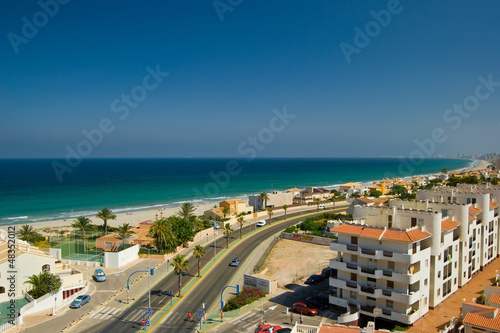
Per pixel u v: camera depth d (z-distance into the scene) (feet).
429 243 184.34
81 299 210.18
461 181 586.86
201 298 221.46
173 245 325.83
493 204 263.49
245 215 485.15
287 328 162.40
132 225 479.00
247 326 179.32
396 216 195.93
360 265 184.85
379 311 173.17
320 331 132.26
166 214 564.71
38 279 204.64
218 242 362.94
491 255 260.62
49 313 195.42
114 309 203.00
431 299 186.39
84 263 281.13
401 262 170.30
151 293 228.63
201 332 173.27
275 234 390.42
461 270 215.51
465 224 213.87
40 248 291.17
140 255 306.35
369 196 599.57
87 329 177.37
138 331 175.83
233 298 209.77
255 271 271.49
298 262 291.79
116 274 262.88
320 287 235.20
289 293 226.79
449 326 160.86
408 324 166.71
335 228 194.39
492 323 135.95
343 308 189.88
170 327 180.55
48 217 540.11
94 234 357.00
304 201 604.49
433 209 223.10
